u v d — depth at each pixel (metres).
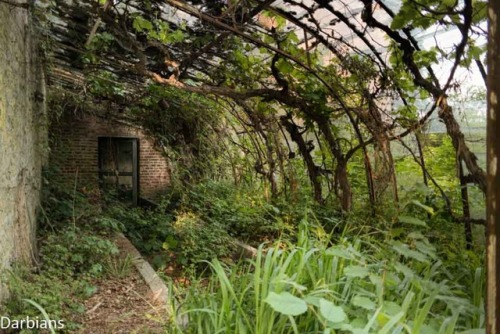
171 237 4.89
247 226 5.36
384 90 3.86
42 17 3.81
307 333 1.50
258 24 3.50
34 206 4.06
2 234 2.54
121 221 5.71
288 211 5.11
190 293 1.93
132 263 4.07
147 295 3.27
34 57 4.09
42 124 4.79
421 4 2.43
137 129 8.92
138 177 9.46
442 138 4.53
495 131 0.62
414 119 3.94
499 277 0.61
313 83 4.16
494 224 0.62
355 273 1.52
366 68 3.76
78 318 2.73
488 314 0.64
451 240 2.76
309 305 1.35
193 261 4.08
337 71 4.10
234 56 4.18
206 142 7.62
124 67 4.39
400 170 4.60
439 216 3.19
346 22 3.16
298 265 1.72
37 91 4.38
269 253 1.66
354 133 4.98
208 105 6.84
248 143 7.28
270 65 4.34
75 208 5.13
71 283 3.08
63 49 4.64
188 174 7.43
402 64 3.44
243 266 2.37
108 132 9.89
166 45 3.92
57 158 7.49
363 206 4.45
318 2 2.89
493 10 0.62
